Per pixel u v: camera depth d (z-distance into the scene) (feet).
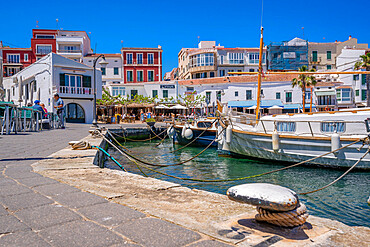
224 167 46.26
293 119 46.96
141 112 139.13
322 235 8.54
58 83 108.99
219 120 54.65
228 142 52.24
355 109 42.60
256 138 48.26
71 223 9.00
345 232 8.82
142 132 99.86
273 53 183.93
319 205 26.86
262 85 152.05
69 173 17.94
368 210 25.43
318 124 44.04
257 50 185.37
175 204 11.41
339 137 40.40
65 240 7.75
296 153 44.21
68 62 112.16
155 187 14.26
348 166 40.40
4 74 181.57
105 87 160.76
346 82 159.02
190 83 161.48
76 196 12.17
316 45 194.18
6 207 10.57
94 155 25.73
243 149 51.34
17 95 134.62
